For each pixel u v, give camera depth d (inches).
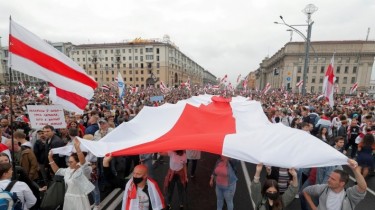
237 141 116.1
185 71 4234.7
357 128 291.3
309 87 2598.4
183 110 179.6
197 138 123.9
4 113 330.0
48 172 187.2
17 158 173.3
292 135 112.3
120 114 384.5
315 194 117.5
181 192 175.2
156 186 123.0
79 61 3321.9
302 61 2591.0
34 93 925.8
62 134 231.9
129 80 3294.8
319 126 292.0
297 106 541.3
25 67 136.0
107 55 3297.2
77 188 130.3
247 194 201.9
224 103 259.8
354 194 102.7
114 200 188.1
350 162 98.3
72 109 160.9
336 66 2519.7
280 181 152.6
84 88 161.9
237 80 1448.1
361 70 2453.2
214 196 197.5
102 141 134.3
